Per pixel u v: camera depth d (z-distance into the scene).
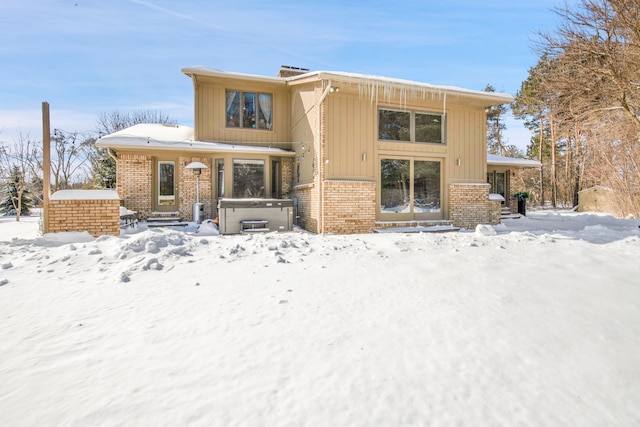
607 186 16.38
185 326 2.99
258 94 14.04
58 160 29.08
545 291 4.08
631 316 3.39
